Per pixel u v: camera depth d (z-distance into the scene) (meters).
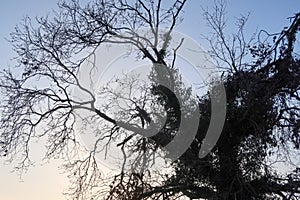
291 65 13.57
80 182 15.72
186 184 14.72
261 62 13.99
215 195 14.07
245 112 13.66
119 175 15.20
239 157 14.28
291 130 13.76
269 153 14.11
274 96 13.84
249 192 14.15
